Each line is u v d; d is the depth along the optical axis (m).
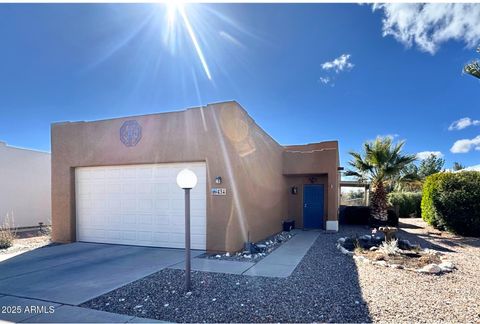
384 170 13.75
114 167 9.61
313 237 11.03
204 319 3.86
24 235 12.20
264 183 10.64
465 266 6.39
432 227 13.30
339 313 3.97
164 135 8.75
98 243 9.66
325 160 13.04
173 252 8.10
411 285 5.09
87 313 4.14
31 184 14.80
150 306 4.33
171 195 8.80
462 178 11.66
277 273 5.96
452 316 3.85
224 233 7.84
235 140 7.98
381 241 9.55
